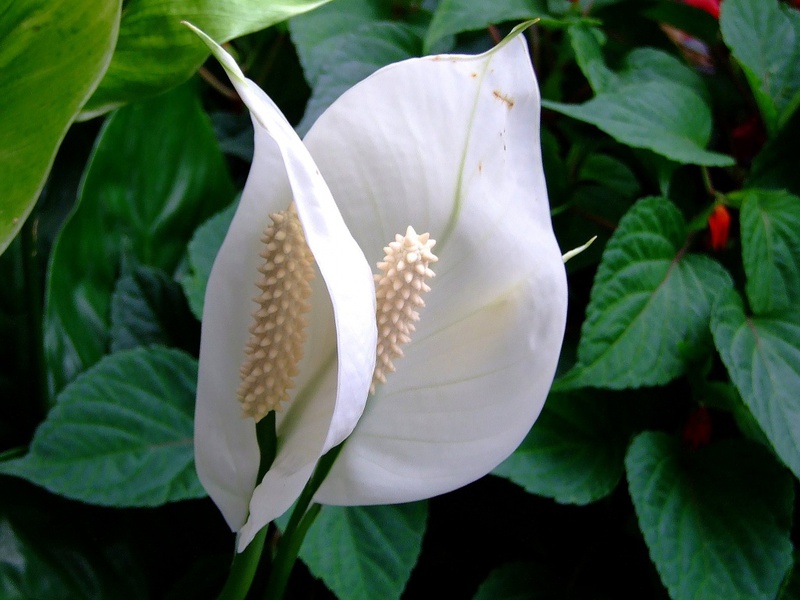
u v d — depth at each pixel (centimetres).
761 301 52
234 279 37
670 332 51
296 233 35
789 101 61
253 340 36
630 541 55
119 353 52
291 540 40
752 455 52
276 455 37
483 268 37
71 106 37
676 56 67
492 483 56
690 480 52
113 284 58
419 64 36
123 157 56
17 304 54
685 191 60
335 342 37
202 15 42
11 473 48
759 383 50
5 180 37
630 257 51
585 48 55
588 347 49
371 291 33
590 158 59
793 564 52
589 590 54
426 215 37
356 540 49
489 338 37
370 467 38
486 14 55
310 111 55
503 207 36
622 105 53
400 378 37
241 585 39
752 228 52
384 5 63
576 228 60
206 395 37
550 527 56
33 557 49
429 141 36
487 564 57
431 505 56
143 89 44
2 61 38
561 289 36
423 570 56
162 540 53
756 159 59
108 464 49
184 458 51
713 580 49
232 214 56
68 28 37
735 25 60
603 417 54
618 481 52
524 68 35
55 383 54
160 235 60
